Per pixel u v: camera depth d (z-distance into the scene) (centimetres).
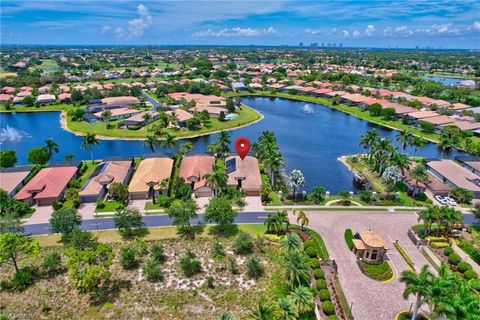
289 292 5366
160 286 5688
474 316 3706
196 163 10131
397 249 6669
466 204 8675
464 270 5844
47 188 8581
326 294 5172
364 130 16525
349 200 8806
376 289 5562
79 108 19200
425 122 15800
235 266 6078
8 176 9525
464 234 7169
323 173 11156
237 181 9250
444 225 7019
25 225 7506
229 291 5575
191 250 6669
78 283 5178
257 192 8988
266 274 5978
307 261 5941
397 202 8675
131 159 10681
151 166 9788
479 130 15300
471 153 13150
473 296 3938
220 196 8606
